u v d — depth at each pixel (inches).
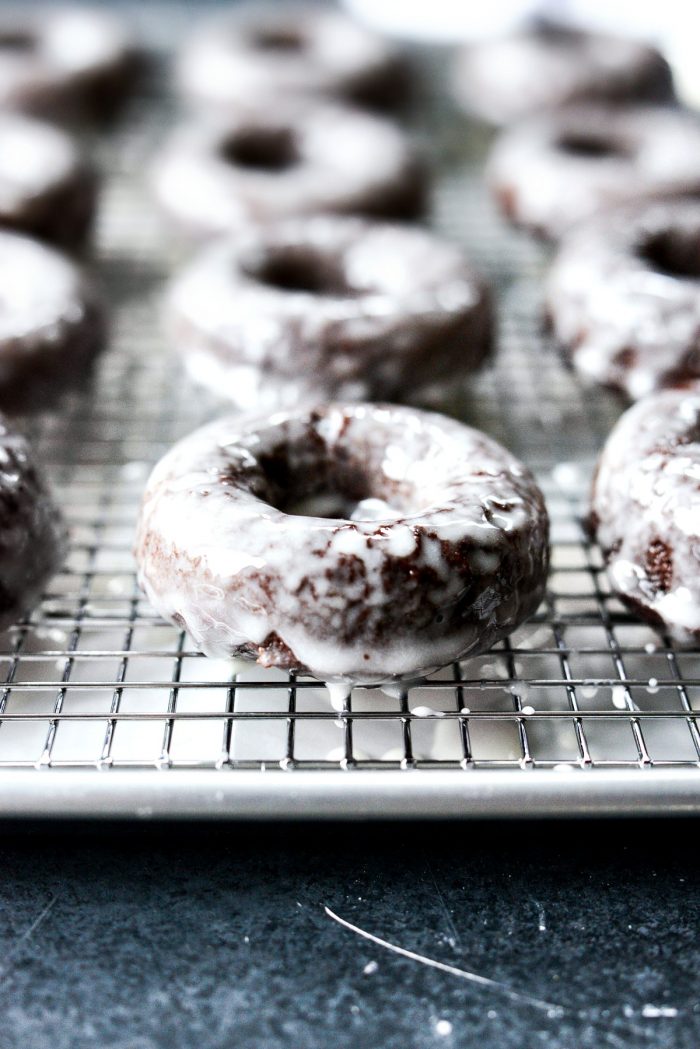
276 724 12.0
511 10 32.8
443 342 15.4
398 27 33.1
